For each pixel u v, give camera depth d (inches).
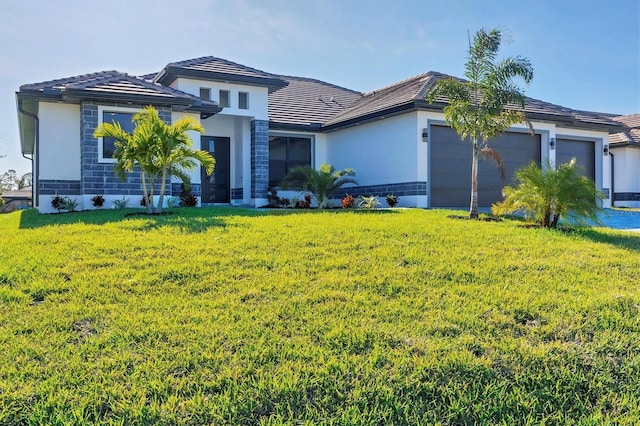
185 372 153.2
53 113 614.5
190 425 128.9
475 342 176.2
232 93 762.2
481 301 219.8
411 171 705.0
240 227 390.6
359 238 349.1
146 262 275.3
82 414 131.0
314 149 890.7
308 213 524.4
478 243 345.7
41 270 256.7
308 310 205.6
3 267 261.1
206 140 811.4
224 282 242.5
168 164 508.4
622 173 1027.9
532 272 271.4
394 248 319.9
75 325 187.6
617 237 394.3
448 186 726.5
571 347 175.5
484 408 140.9
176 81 733.3
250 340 175.5
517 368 159.9
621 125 901.2
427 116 698.8
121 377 149.3
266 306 209.8
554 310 208.8
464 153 740.0
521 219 506.9
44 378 147.8
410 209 611.2
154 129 492.4
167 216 468.4
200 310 204.2
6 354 161.9
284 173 863.7
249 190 797.2
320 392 144.6
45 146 610.9
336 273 260.4
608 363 166.2
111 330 182.2
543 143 816.3
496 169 770.8
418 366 157.8
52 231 376.8
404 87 837.2
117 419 129.8
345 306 210.7
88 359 159.6
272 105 909.2
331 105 986.1
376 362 160.1
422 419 135.3
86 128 592.1
